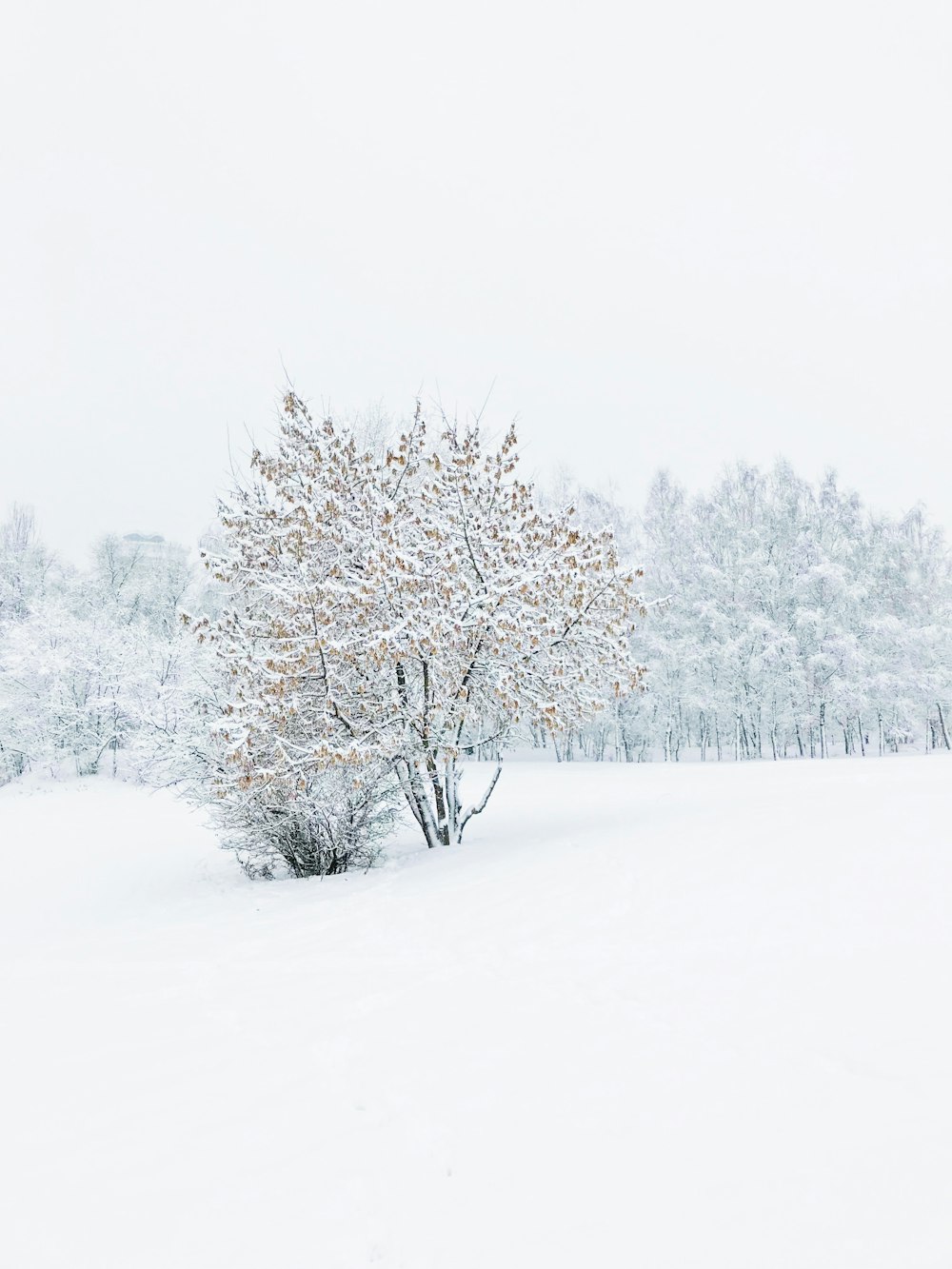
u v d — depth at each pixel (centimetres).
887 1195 222
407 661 945
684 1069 312
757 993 374
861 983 366
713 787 1421
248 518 1045
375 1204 246
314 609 870
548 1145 269
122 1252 229
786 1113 271
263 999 464
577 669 986
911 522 3891
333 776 940
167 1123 313
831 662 3228
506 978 448
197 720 995
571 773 2452
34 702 3147
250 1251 227
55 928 782
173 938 666
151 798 2383
